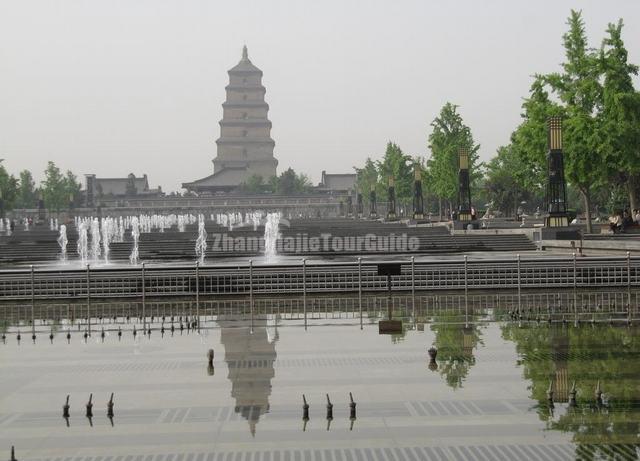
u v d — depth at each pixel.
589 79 56.84
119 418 11.64
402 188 124.94
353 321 22.16
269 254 53.34
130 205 193.38
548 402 12.18
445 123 92.19
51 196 177.25
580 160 55.22
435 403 12.23
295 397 12.77
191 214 191.75
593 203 100.75
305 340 18.70
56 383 14.15
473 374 14.36
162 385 13.85
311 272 30.23
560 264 30.70
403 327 20.69
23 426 11.30
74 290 29.81
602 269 30.81
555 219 48.88
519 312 23.34
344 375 14.48
